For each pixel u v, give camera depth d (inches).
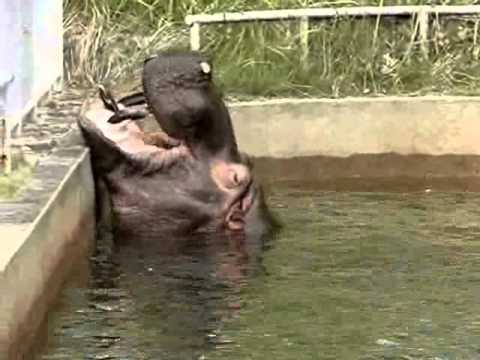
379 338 477.1
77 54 839.7
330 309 508.4
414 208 682.2
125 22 872.9
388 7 832.3
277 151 767.7
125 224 605.0
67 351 461.1
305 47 824.9
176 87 595.2
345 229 631.2
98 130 601.9
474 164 774.5
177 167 605.0
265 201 652.1
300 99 776.3
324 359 454.3
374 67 823.7
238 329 485.4
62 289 527.5
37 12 733.9
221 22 822.5
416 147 774.5
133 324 489.4
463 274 555.2
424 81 817.5
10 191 521.7
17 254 439.2
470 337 478.6
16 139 633.0
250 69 810.2
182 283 540.1
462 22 844.0
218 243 598.5
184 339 473.4
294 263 570.3
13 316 432.5
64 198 537.0
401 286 538.3
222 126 608.7
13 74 615.2
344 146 771.4
